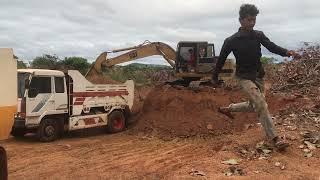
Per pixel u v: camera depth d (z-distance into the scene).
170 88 16.80
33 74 14.51
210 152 11.34
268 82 17.98
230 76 17.67
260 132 11.36
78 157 12.01
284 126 11.48
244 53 9.63
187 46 18.86
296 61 16.38
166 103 16.11
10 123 7.82
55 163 11.28
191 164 10.09
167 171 9.87
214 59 18.42
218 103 15.45
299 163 9.31
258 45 9.68
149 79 28.12
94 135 16.17
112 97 16.64
